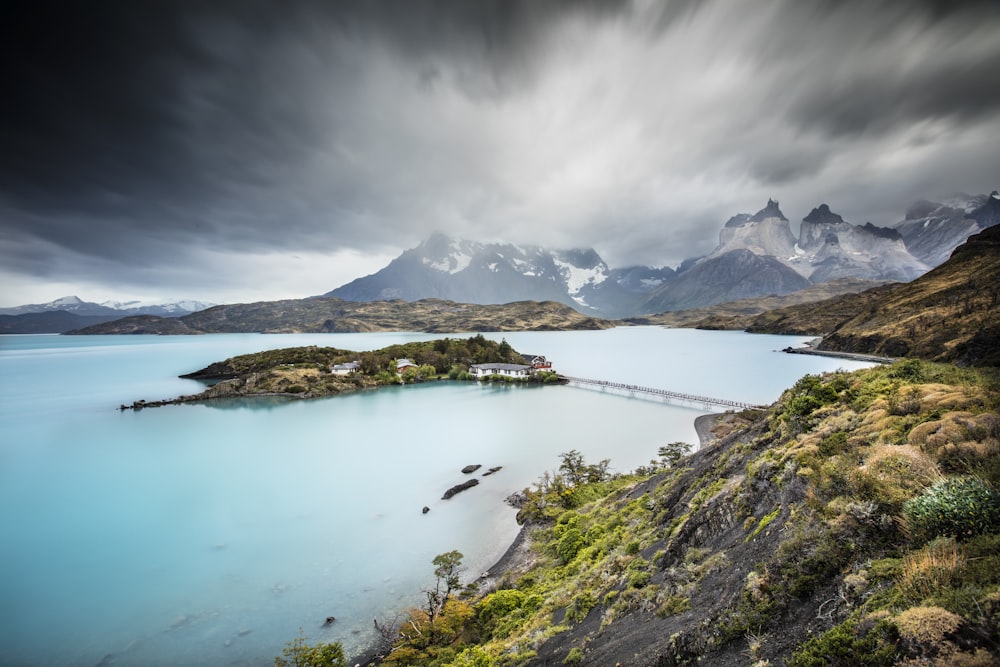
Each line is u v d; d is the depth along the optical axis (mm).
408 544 50156
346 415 120938
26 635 37625
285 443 94375
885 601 10422
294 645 35156
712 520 23250
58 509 62875
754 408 98750
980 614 8500
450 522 55125
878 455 15891
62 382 192375
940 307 162250
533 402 134375
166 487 70500
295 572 45406
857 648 9719
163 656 34844
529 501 57125
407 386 169875
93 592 43250
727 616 14156
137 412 130750
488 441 91562
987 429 14680
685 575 20016
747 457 28781
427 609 36781
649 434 93938
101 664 34375
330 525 55719
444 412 122125
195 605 40781
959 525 10852
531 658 22109
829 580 12727
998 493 11062
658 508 35312
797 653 10961
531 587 36156
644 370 193625
